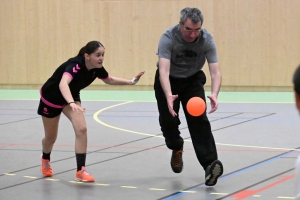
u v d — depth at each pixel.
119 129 10.55
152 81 17.78
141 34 17.62
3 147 8.91
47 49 18.47
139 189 6.12
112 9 17.77
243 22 16.70
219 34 16.91
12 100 15.86
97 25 17.94
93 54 6.17
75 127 6.37
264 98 15.23
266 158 7.63
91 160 7.76
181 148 6.61
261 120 11.36
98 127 10.84
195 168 7.17
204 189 6.05
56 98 6.33
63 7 18.17
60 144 9.11
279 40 16.50
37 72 18.67
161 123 6.34
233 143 8.88
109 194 5.92
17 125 11.25
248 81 16.91
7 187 6.33
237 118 11.72
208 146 6.01
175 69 6.10
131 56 17.80
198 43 5.92
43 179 6.70
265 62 16.70
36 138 9.73
